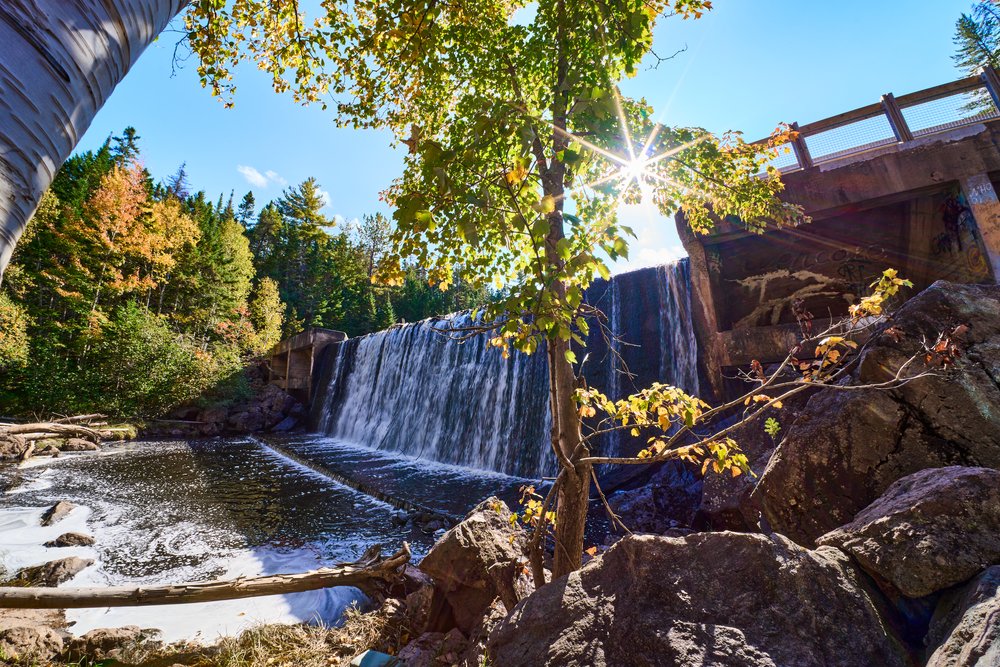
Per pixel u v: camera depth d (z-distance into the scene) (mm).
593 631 2111
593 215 2971
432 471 14922
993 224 6961
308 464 16000
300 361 33812
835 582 1977
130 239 28516
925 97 7711
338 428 25906
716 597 1973
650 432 11172
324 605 4965
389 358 24422
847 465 3670
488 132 1906
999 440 3113
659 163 4359
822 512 3697
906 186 7633
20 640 3826
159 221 32156
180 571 6461
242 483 12766
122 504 10016
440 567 4109
